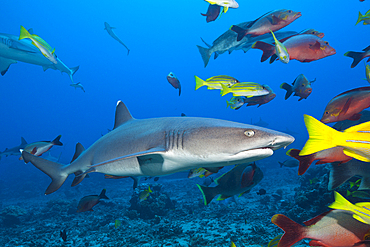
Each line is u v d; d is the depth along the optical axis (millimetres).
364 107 3244
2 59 8938
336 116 3391
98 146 3172
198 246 6668
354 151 1205
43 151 5559
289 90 5117
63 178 3549
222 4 3789
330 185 3104
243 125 2264
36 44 4598
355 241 2031
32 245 8602
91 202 6680
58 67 10109
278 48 3678
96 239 8758
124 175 2908
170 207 12992
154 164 2545
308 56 3621
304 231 2166
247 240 6688
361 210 1644
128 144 2754
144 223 10609
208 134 2189
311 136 1252
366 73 4105
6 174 39500
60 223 12680
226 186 3779
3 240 10328
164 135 2463
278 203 12250
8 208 14172
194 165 2369
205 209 12547
